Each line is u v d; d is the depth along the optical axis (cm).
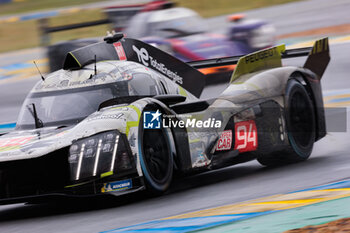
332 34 6619
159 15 4584
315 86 2395
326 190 1514
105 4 11150
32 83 5812
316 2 9406
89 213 1677
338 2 9069
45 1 12731
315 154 2422
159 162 1812
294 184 1759
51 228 1511
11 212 1967
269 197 1553
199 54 4419
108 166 1659
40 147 1681
